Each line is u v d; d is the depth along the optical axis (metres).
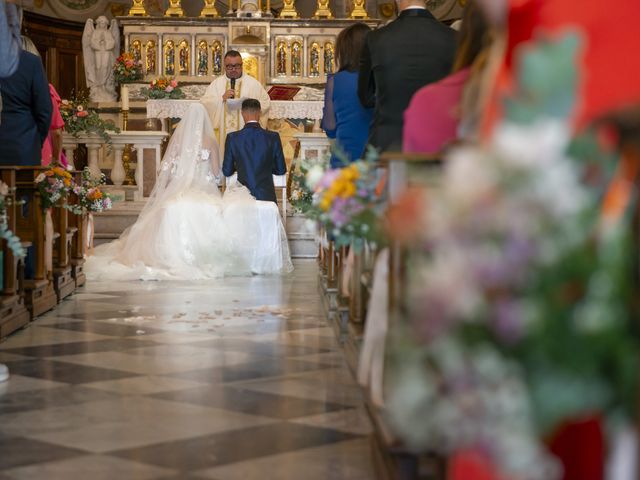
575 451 2.17
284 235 10.98
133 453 3.96
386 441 3.24
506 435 1.58
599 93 2.23
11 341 6.54
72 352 6.16
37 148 7.92
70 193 9.50
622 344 1.61
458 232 1.62
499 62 2.46
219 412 4.64
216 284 9.87
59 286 8.41
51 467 3.77
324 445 4.08
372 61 5.24
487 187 1.63
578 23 2.29
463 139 2.78
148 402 4.84
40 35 19.14
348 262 5.75
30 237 7.75
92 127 13.55
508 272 1.59
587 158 1.71
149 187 13.41
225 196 10.79
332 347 6.34
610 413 1.68
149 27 17.41
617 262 1.63
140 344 6.45
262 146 10.94
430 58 5.15
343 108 6.41
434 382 1.64
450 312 1.59
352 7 18.11
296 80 17.30
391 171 3.50
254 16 17.19
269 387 5.19
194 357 6.01
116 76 16.75
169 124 16.31
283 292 9.23
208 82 17.31
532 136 1.67
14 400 4.89
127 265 10.52
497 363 1.60
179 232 10.41
